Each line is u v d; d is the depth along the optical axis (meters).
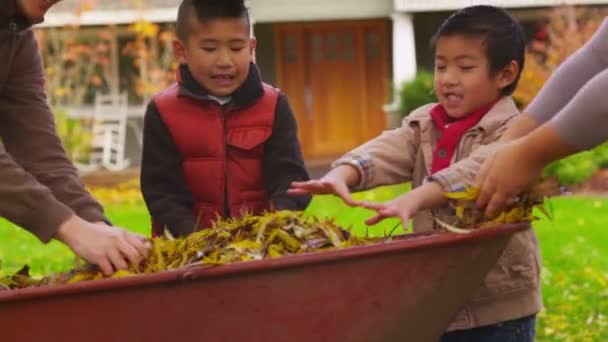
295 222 3.51
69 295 3.04
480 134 4.23
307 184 3.79
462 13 4.36
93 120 24.48
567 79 3.96
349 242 3.50
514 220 3.45
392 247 3.23
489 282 4.15
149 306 3.09
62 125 23.03
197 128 4.93
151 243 3.54
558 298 9.06
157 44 25.69
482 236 3.31
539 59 21.95
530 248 4.22
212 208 4.96
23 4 4.14
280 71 26.61
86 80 24.38
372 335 3.37
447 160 4.26
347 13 25.48
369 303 3.30
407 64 24.73
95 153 24.62
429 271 3.34
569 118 3.25
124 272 3.31
